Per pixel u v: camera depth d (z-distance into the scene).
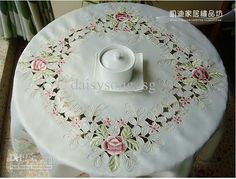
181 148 0.76
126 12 1.11
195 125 0.81
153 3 1.80
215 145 1.02
